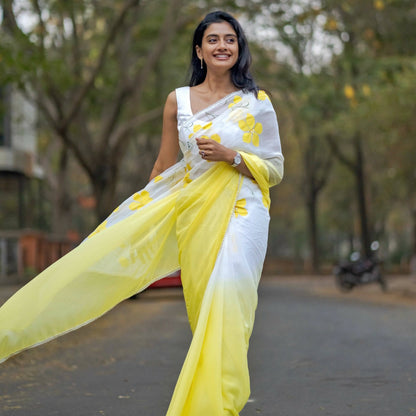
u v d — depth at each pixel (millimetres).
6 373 7125
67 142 23234
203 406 3451
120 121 31328
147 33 25750
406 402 5648
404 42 24203
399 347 8945
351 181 50406
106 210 24109
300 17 20812
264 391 6129
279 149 3992
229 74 4031
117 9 23453
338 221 60250
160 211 3965
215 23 4008
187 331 11234
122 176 42469
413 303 18562
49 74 19828
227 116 3893
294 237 74938
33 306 3740
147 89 30750
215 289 3658
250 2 21078
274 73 24109
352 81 22500
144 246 3941
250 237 3824
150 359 8102
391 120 23219
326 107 24109
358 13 21969
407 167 28672
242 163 3826
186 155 3932
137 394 6000
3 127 30656
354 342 9547
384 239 61562
